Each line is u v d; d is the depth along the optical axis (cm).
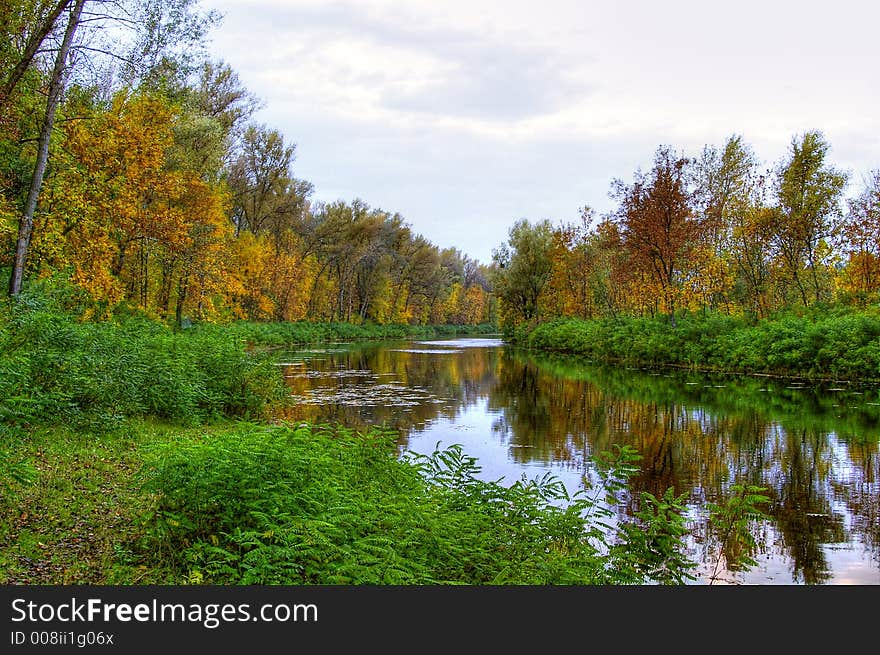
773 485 1105
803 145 3316
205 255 3288
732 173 4009
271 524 590
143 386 1330
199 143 3294
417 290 8631
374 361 3916
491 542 679
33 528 664
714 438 1509
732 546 821
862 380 2336
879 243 3067
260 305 5412
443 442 1485
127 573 582
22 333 1140
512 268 5875
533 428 1667
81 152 2084
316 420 1748
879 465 1235
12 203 1786
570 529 697
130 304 2794
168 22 1897
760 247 3562
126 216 2292
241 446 693
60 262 1981
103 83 2194
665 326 3553
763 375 2714
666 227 3581
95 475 866
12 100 1650
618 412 1925
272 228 6003
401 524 645
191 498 660
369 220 6712
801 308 3061
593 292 5000
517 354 4634
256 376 1711
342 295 7288
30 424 997
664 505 696
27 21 1623
